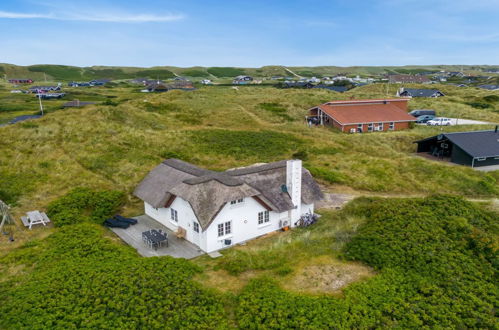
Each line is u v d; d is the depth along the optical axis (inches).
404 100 2591.0
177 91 2999.5
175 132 1873.8
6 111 2726.4
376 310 553.9
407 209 883.4
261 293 600.7
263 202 901.2
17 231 871.7
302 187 1014.4
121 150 1519.4
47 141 1496.1
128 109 2175.2
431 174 1392.7
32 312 544.1
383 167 1480.1
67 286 612.7
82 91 4234.7
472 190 1256.8
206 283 657.0
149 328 521.0
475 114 2630.4
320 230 919.0
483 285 624.1
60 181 1181.1
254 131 2032.5
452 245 732.0
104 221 988.6
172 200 932.6
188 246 858.1
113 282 621.6
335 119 2210.9
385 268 665.6
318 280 645.9
